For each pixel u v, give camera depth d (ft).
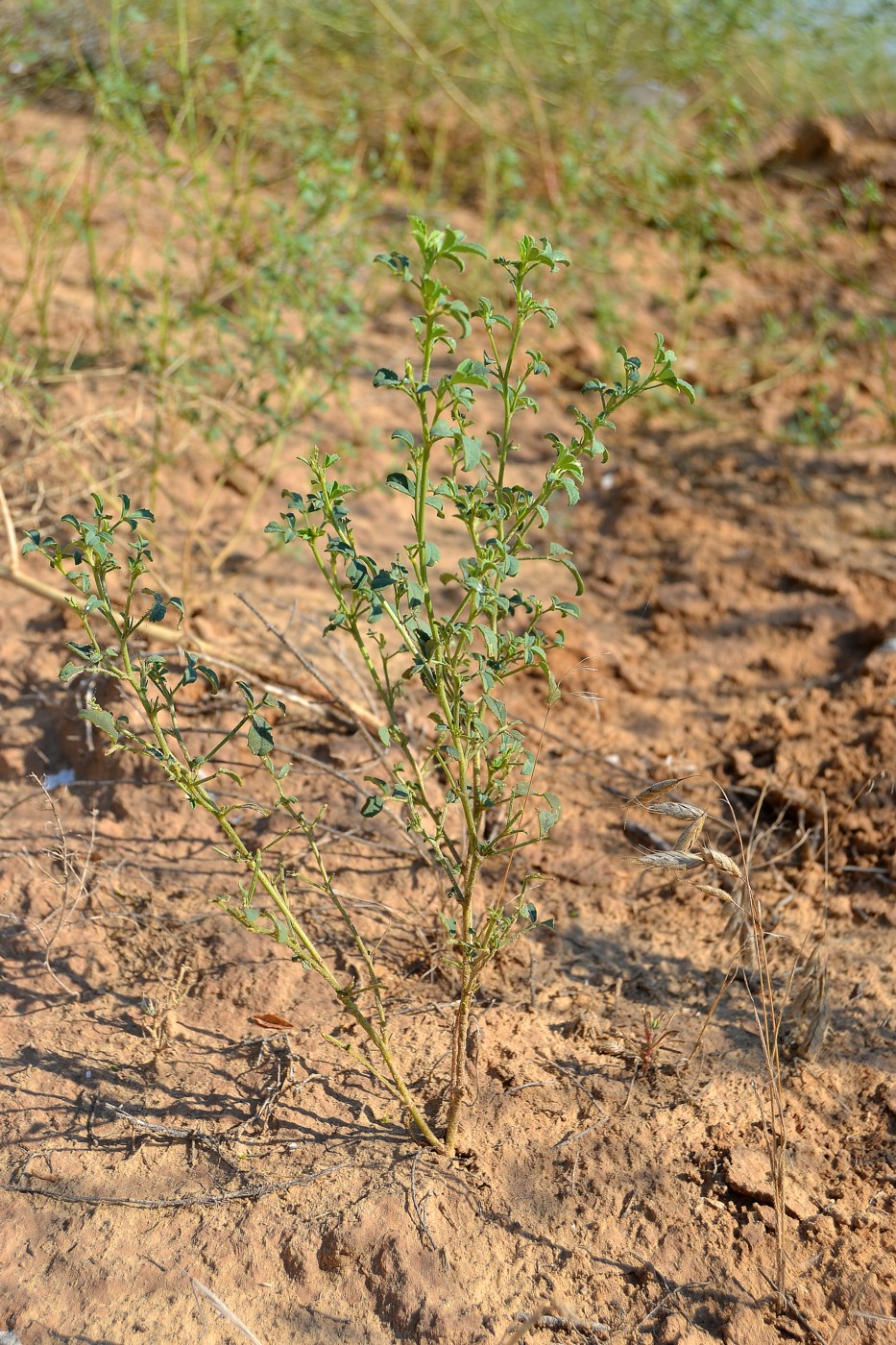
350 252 15.92
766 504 15.35
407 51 22.17
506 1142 8.23
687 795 11.36
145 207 19.35
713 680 12.88
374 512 14.64
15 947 9.61
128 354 15.76
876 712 11.76
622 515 15.21
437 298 6.58
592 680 12.75
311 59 21.91
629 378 7.26
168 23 20.98
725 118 18.74
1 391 14.17
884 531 14.79
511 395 7.35
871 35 22.94
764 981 8.71
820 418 16.66
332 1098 8.53
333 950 9.64
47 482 13.61
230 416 14.02
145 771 10.89
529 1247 7.64
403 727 11.39
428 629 7.52
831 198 22.13
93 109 21.04
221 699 11.43
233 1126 8.37
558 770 11.58
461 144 22.39
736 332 19.17
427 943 9.72
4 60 20.20
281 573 13.53
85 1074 8.71
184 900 10.05
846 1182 7.95
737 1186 7.88
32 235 17.66
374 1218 7.70
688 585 14.06
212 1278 7.53
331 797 10.82
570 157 19.84
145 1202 7.91
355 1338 7.23
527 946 9.86
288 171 16.21
